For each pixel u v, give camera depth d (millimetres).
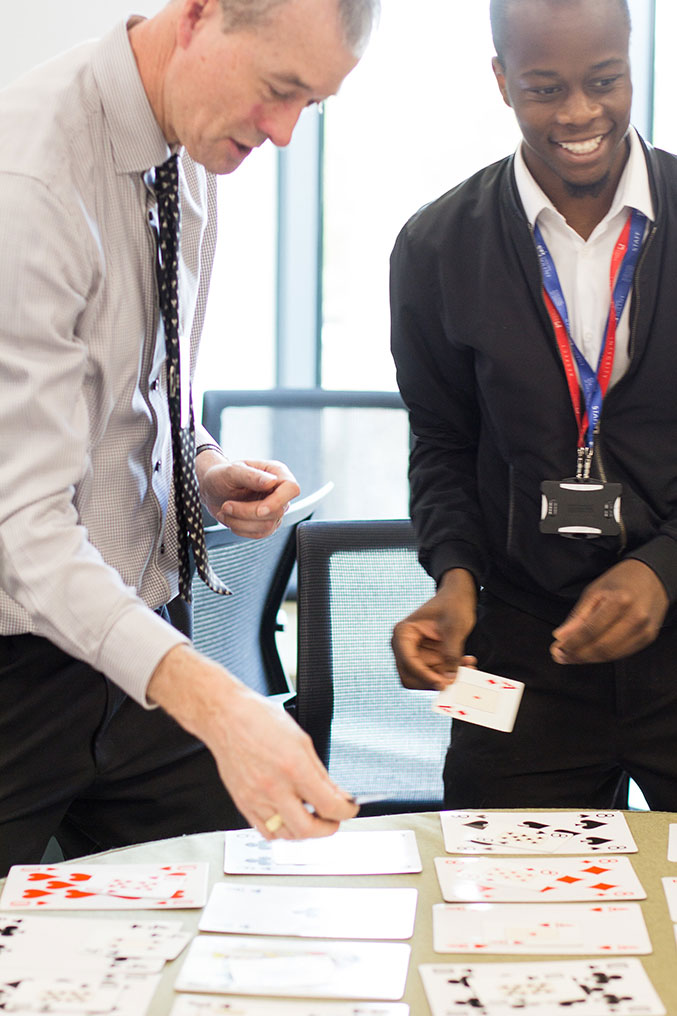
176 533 1687
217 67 1335
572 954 1189
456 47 4375
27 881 1338
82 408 1384
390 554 2299
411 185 4531
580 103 1537
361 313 4676
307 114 4465
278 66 1307
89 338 1449
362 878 1346
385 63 4410
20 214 1291
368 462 3516
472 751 1843
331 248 4617
